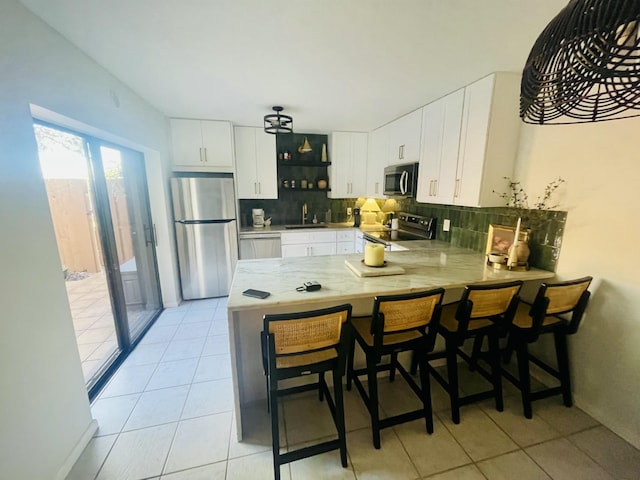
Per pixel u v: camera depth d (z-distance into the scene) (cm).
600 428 167
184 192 335
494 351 182
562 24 73
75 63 163
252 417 175
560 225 187
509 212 222
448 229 295
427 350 158
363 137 421
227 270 366
